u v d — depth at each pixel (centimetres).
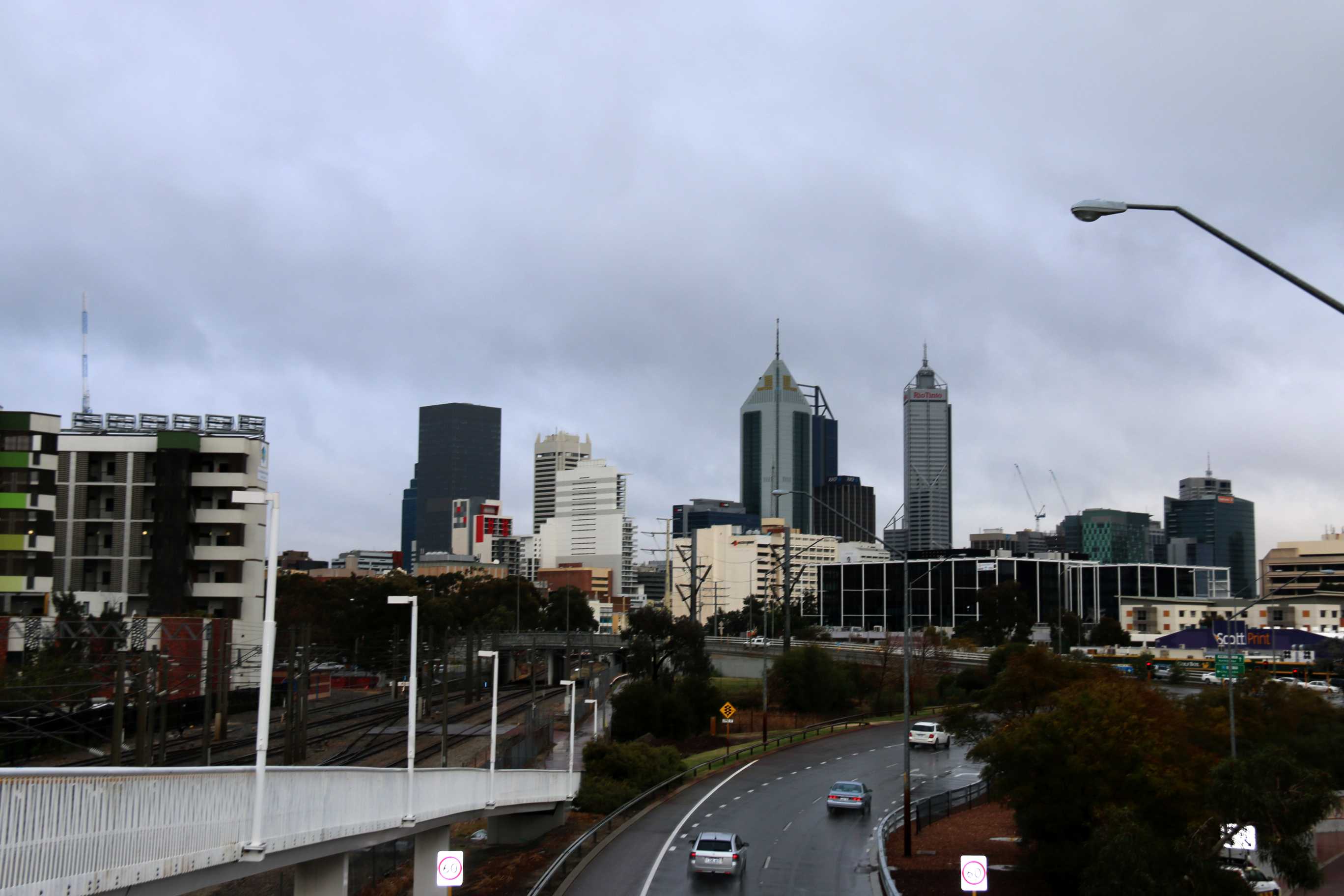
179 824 2352
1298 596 18450
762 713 11738
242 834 2611
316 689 11769
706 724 10744
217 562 11325
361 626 14975
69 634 7706
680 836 5409
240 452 11569
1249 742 6244
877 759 8419
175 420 12025
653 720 10069
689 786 7069
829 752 8806
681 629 12850
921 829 5684
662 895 4194
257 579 11444
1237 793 3388
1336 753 6575
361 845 3478
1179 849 3462
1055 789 4347
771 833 5556
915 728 8988
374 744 8819
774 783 7212
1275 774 3441
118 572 11219
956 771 7838
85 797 2041
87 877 2045
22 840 1875
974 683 12469
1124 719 4444
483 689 15162
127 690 7162
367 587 16538
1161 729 4641
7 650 8144
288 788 2847
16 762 6588
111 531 11331
